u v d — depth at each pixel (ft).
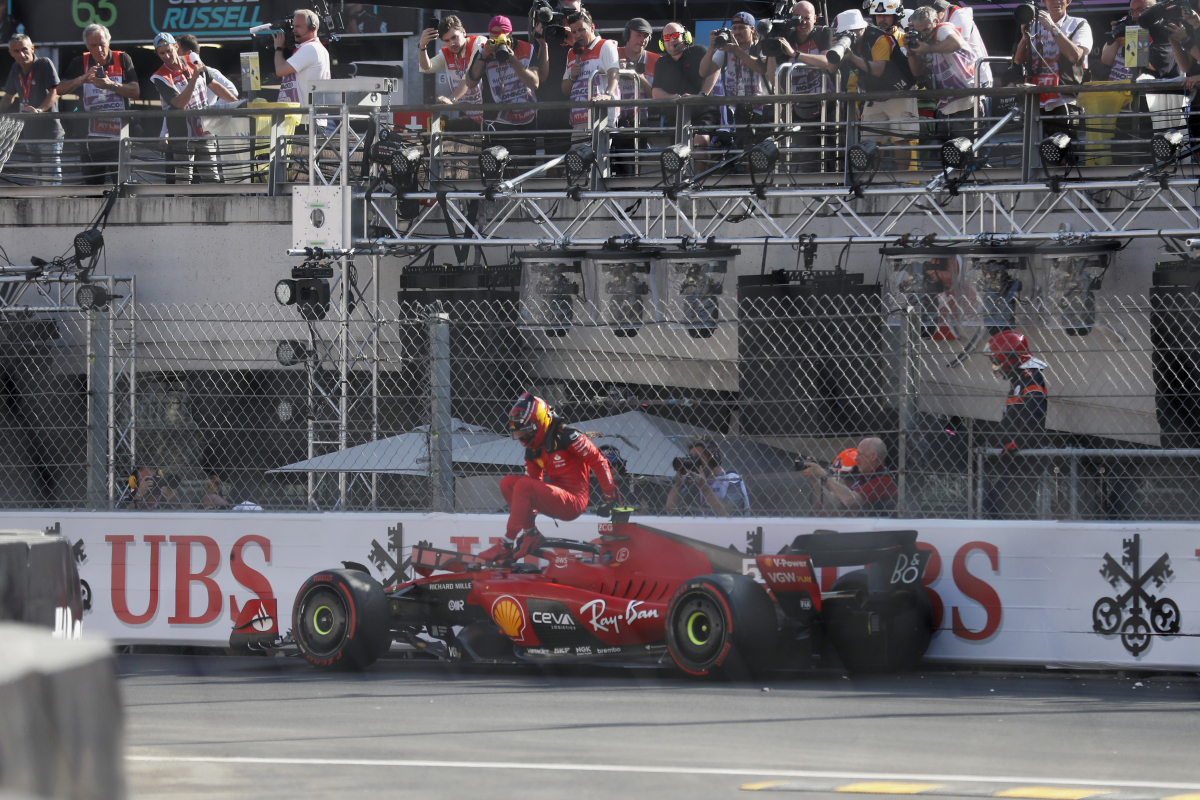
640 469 113.60
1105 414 113.19
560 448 89.92
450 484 96.32
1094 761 51.16
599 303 121.19
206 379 138.72
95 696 19.03
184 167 150.20
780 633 82.53
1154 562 81.92
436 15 177.68
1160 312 104.58
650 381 123.24
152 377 139.85
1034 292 110.93
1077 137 119.85
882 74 126.62
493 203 135.95
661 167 124.98
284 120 141.90
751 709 65.92
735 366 120.88
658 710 65.67
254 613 96.89
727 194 120.16
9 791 16.94
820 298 116.57
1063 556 83.92
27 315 138.62
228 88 153.69
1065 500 90.07
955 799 43.29
